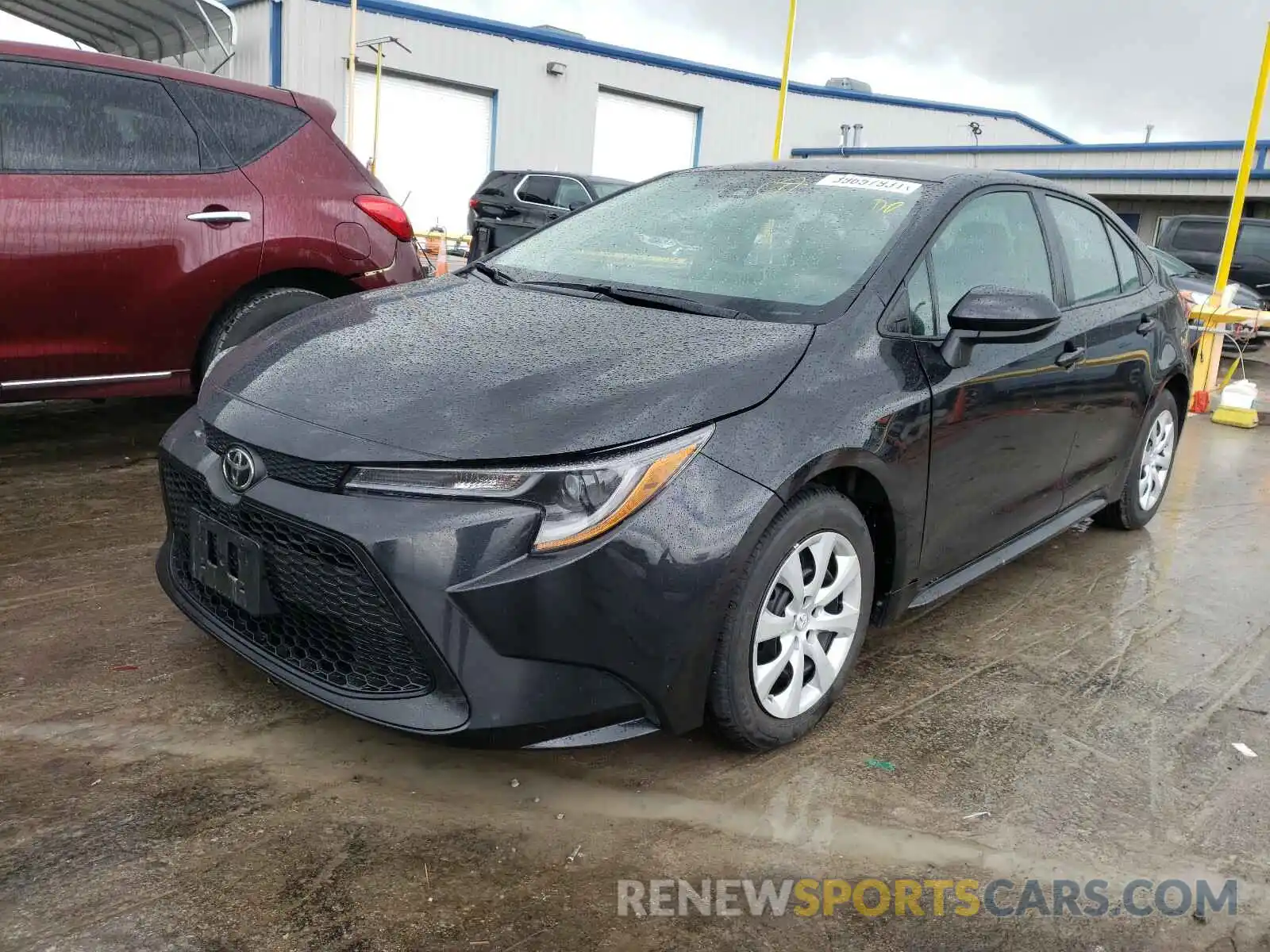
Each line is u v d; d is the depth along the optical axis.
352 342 2.69
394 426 2.24
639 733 2.29
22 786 2.26
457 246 18.11
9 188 3.83
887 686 3.05
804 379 2.51
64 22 16.83
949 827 2.37
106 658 2.86
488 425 2.21
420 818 2.26
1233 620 3.74
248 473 2.32
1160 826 2.42
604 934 1.95
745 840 2.27
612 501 2.14
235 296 4.43
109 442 4.98
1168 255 13.35
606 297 2.94
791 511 2.42
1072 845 2.33
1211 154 21.94
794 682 2.56
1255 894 2.19
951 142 32.56
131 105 4.15
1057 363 3.42
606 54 24.16
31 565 3.46
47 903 1.92
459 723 2.15
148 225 4.11
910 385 2.74
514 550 2.12
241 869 2.05
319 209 4.58
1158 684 3.18
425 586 2.11
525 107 23.11
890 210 3.10
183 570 2.72
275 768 2.41
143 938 1.85
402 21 20.84
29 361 3.96
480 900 2.02
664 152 26.22
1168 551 4.52
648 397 2.29
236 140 4.43
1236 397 7.82
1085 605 3.81
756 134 28.02
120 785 2.29
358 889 2.02
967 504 3.07
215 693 2.72
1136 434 4.29
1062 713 2.95
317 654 2.35
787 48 17.95
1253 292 12.96
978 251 3.21
